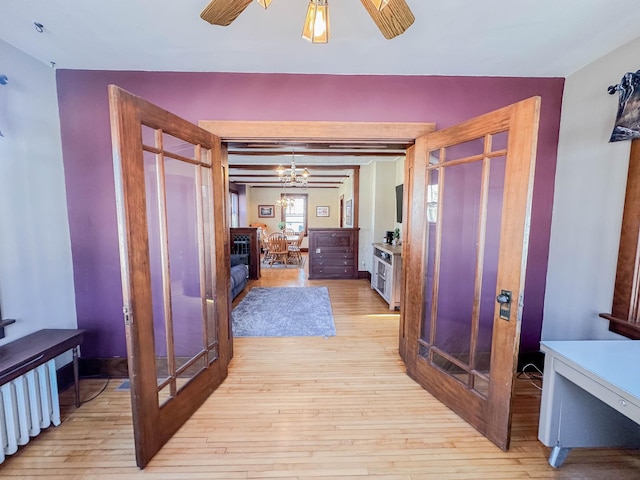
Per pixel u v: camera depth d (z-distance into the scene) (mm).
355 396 2070
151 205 1733
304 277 6070
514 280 1524
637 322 1751
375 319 3619
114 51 1860
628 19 1529
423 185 2074
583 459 1536
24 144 1872
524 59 1942
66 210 2178
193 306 2064
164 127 1601
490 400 1657
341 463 1507
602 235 1937
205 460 1522
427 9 1445
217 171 2105
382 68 2066
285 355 2688
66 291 2182
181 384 1817
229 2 1063
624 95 1753
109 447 1608
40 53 1881
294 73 2133
